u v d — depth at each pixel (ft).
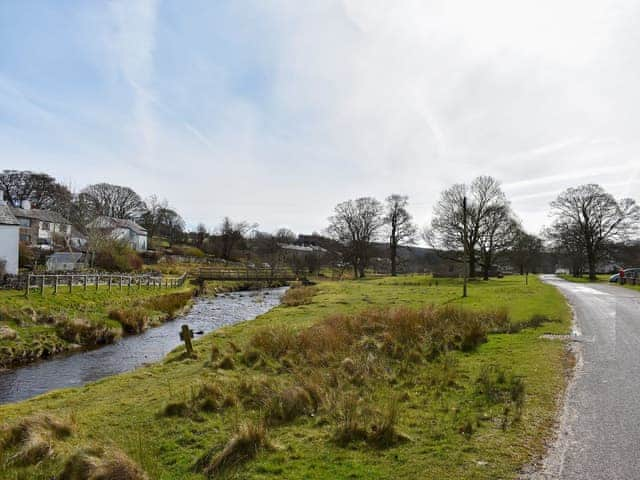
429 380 29.48
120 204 310.24
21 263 140.15
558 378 28.99
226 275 181.98
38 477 18.24
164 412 25.32
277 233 413.18
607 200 176.76
